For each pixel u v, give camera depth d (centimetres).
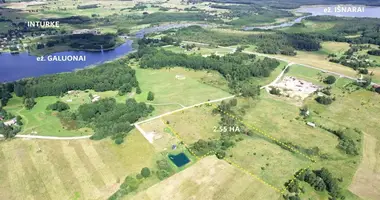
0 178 12081
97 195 11156
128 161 12988
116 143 14175
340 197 11000
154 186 11569
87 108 16688
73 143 14338
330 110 17875
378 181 11931
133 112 16262
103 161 13000
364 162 13062
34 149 13888
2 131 14900
